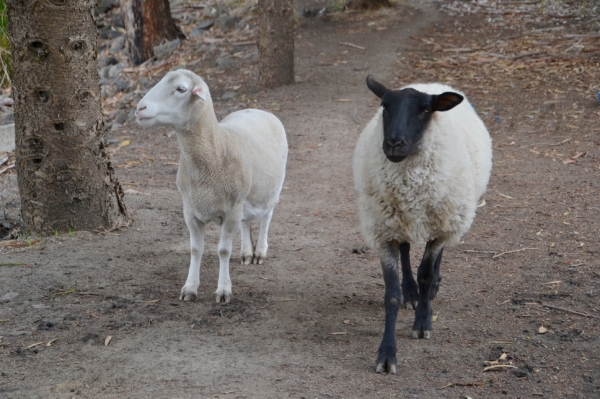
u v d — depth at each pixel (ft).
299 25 71.61
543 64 53.83
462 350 18.63
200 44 67.36
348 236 28.81
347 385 16.79
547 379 16.99
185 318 20.67
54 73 25.66
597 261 24.13
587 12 68.49
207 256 26.35
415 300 21.84
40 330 19.66
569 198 30.94
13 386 16.67
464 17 71.72
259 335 19.61
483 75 52.80
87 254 25.35
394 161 17.62
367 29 68.80
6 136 44.50
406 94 18.08
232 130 21.88
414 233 18.81
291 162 38.45
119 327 19.94
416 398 16.19
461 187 18.75
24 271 23.72
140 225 28.94
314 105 48.08
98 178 27.48
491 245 26.81
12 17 25.35
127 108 55.31
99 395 16.28
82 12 25.75
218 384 16.75
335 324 20.49
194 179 20.65
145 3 65.82
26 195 27.04
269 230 29.43
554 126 41.73
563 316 20.44
